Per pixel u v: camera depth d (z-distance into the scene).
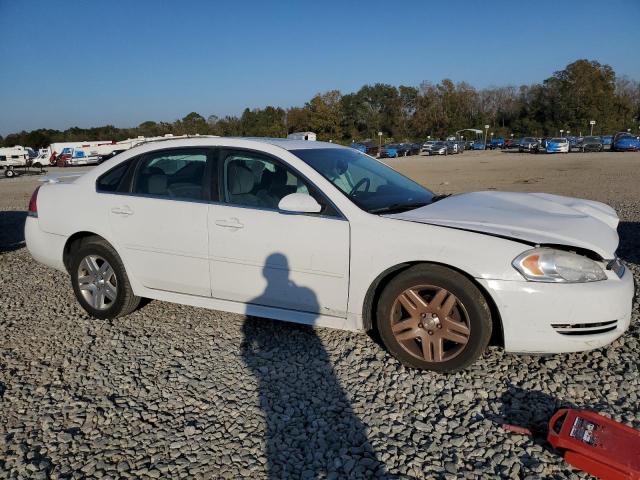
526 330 3.07
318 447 2.69
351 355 3.66
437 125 103.44
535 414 2.91
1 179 31.75
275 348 3.86
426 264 3.29
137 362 3.72
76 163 50.53
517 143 69.50
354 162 4.28
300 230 3.57
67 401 3.23
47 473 2.55
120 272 4.35
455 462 2.54
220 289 3.95
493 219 3.40
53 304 5.07
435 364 3.32
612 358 3.53
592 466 2.40
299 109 86.31
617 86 103.19
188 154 4.15
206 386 3.35
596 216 3.78
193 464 2.59
